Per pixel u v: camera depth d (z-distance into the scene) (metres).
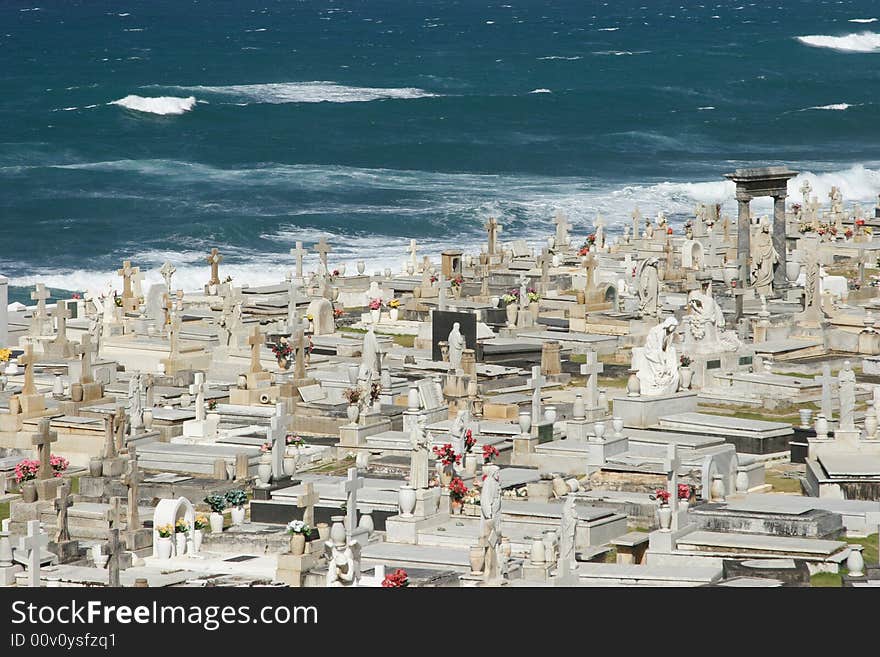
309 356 139.25
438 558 82.19
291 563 78.50
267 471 97.00
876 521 87.31
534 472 99.25
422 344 151.38
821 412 114.06
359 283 182.88
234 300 151.12
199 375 123.38
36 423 113.94
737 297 154.25
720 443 107.31
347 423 115.25
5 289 149.88
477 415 119.88
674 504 83.94
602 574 77.94
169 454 106.06
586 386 125.25
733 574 77.75
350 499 89.06
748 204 174.38
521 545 82.94
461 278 180.75
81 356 121.69
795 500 90.44
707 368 132.88
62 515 85.81
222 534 86.38
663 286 174.62
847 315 153.50
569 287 181.12
